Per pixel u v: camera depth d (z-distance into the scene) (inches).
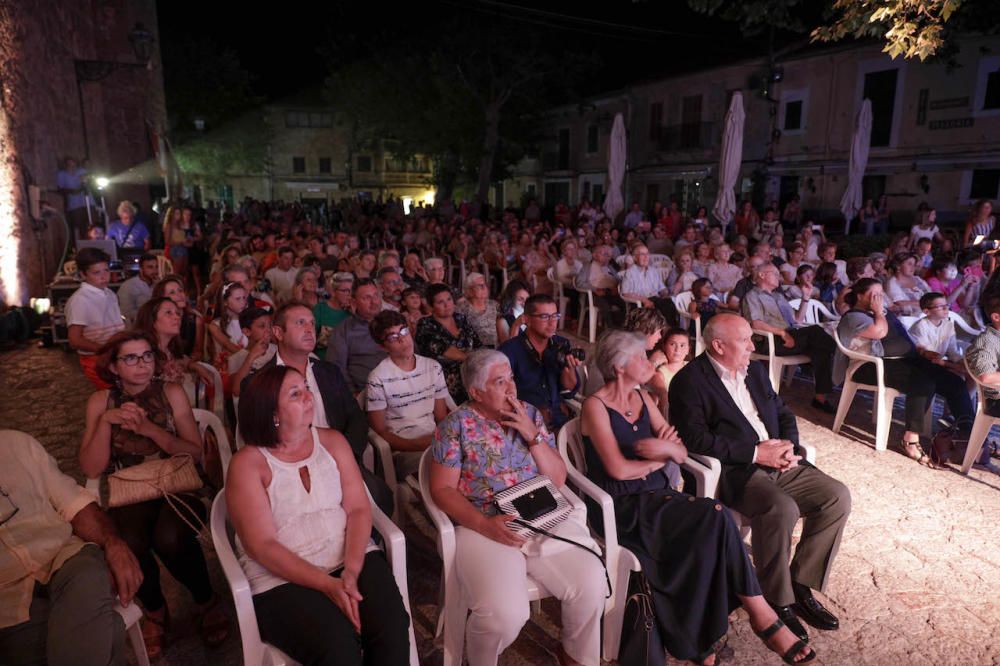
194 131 1589.6
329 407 138.4
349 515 104.9
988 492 178.7
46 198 474.3
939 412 247.0
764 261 316.5
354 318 189.2
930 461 195.6
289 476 99.9
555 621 126.8
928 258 386.6
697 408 139.5
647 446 125.9
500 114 1208.8
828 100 858.8
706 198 1027.3
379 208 1041.5
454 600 108.9
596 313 362.9
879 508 169.6
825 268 314.7
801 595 128.8
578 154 1314.0
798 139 901.8
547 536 108.7
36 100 471.2
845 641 121.2
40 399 260.1
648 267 370.9
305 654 90.9
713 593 111.6
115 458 119.0
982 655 117.8
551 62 1125.1
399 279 261.7
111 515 113.4
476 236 619.5
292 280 327.0
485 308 231.8
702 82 1015.0
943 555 148.5
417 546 150.5
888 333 212.8
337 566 100.7
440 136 1243.8
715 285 368.8
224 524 101.8
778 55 908.0
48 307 398.0
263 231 613.0
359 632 93.6
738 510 131.9
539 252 463.8
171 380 125.1
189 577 115.6
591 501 125.0
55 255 485.4
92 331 222.5
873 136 818.8
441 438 114.8
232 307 206.2
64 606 90.3
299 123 1961.1
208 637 118.3
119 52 749.3
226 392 171.3
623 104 1170.6
